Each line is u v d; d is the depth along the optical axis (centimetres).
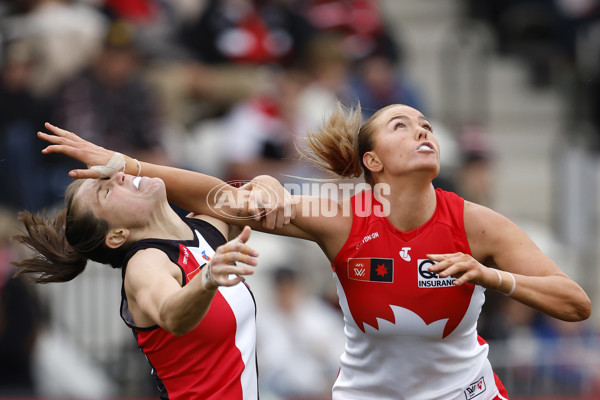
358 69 3331
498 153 3753
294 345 2525
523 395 2522
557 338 2623
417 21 4062
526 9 4019
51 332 2695
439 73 3862
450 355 1316
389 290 1269
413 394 1341
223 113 3234
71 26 3028
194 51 3303
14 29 3033
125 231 1306
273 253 2712
